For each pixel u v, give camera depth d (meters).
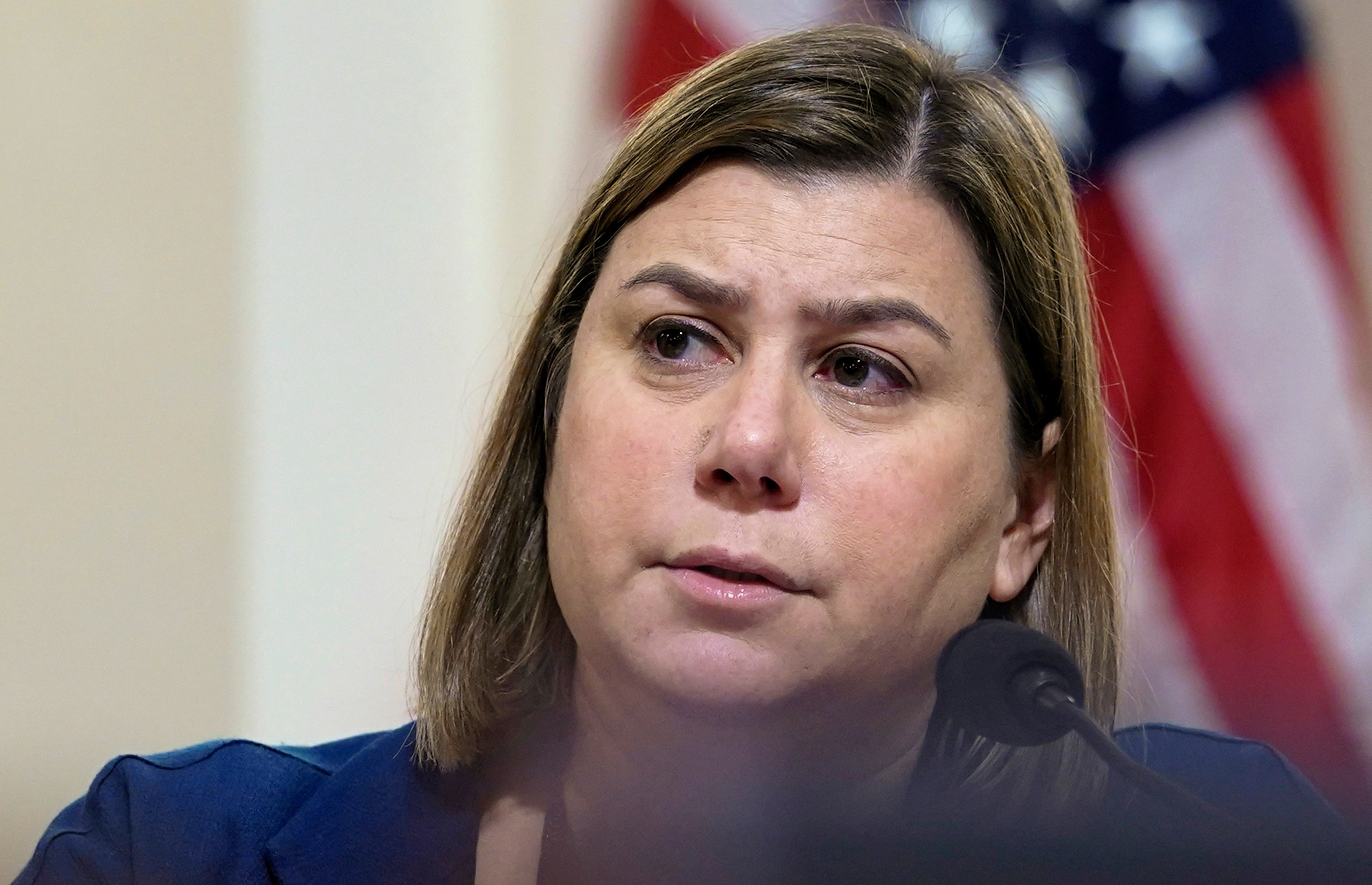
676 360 4.62
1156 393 10.62
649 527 4.35
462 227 11.39
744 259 4.50
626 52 11.30
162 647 10.16
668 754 4.66
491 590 5.29
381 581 10.81
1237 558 10.41
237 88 10.69
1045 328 5.09
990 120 5.00
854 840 2.32
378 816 5.14
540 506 5.34
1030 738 4.16
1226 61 10.95
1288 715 10.23
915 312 4.57
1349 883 2.18
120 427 10.17
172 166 10.44
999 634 4.27
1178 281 10.71
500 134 11.49
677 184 4.79
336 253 10.96
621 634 4.40
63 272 10.11
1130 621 10.04
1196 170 10.80
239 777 5.42
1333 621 10.34
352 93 11.10
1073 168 10.74
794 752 4.67
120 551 10.10
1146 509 10.52
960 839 2.30
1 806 9.48
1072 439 5.32
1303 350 10.61
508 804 5.14
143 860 5.09
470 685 5.19
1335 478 10.45
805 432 4.43
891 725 4.82
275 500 10.58
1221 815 2.66
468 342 11.30
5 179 10.00
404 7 11.31
